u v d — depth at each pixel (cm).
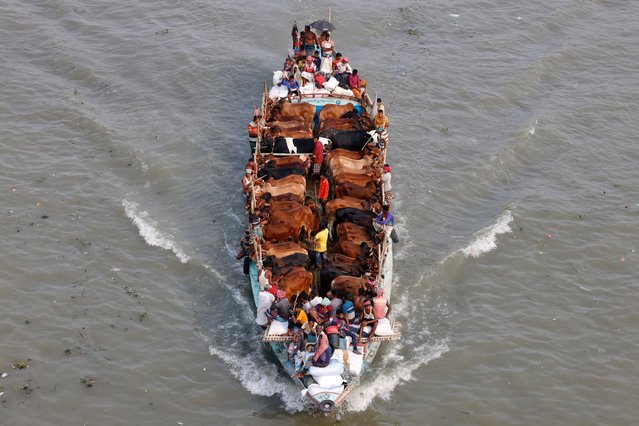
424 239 2752
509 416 2086
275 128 2852
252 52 4028
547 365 2250
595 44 4203
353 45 4153
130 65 3853
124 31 4175
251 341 2309
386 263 2442
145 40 4081
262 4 4538
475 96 3684
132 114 3462
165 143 3244
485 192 3036
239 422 2044
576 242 2748
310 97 3095
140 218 2789
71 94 3556
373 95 3656
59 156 3120
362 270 2247
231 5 4506
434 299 2497
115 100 3569
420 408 2103
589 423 2067
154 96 3612
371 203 2519
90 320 2339
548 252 2700
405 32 4312
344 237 2345
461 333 2362
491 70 3916
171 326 2348
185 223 2811
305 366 2012
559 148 3303
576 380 2203
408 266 2614
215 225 2802
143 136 3284
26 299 2397
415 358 2269
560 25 4428
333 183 2675
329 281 2227
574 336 2359
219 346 2286
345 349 2053
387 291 2323
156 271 2569
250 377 2183
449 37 4262
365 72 3850
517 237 2764
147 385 2138
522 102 3672
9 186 2905
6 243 2616
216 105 3562
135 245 2673
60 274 2509
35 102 3475
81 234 2698
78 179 2984
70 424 1997
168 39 4097
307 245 2458
